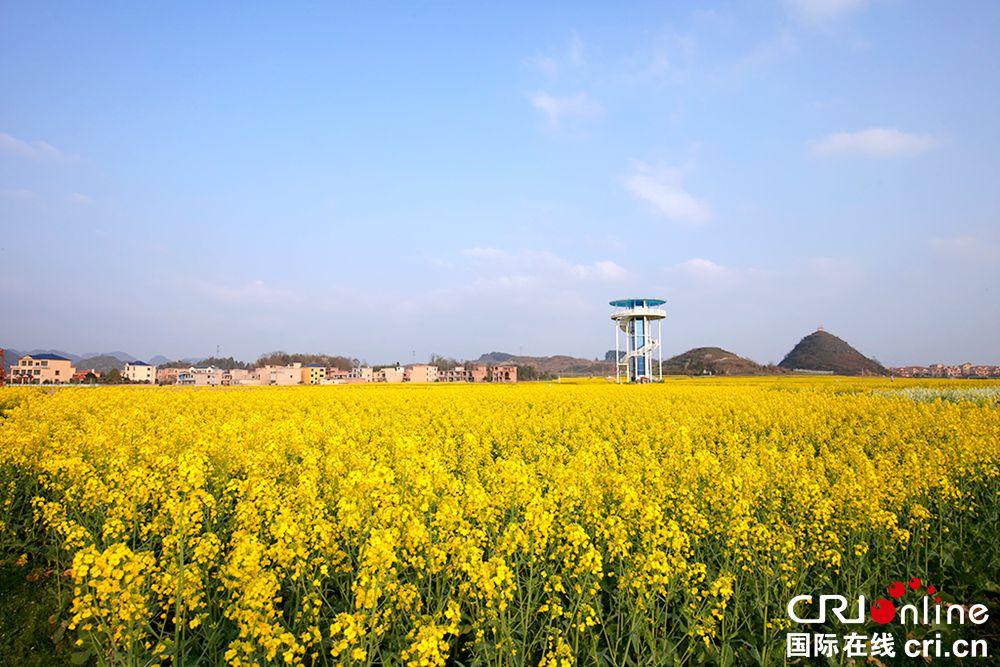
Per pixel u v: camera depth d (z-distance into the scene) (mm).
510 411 26750
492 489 10266
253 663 5246
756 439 19234
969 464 11945
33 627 7965
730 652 6965
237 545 6637
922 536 9336
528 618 7039
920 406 25906
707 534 9055
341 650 5465
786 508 10234
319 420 21688
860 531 8688
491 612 6410
